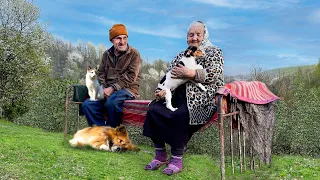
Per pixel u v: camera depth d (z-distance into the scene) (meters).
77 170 3.38
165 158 3.95
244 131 3.99
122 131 4.61
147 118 3.87
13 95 17.08
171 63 4.33
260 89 4.35
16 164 3.38
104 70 5.41
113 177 3.32
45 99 10.26
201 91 3.74
